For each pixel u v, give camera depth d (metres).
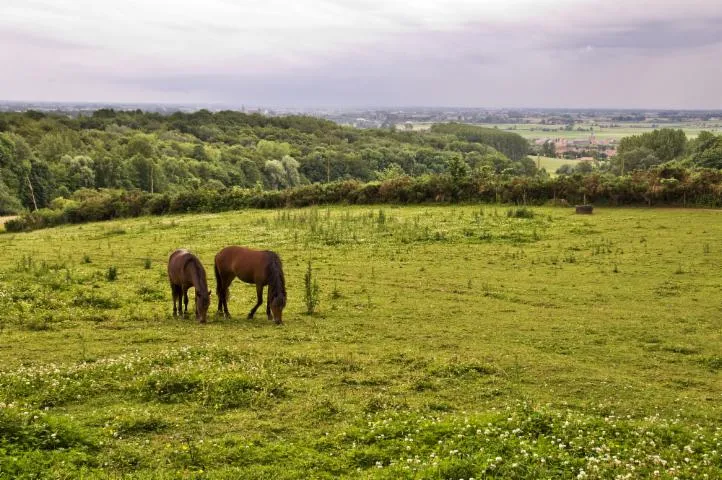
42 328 14.51
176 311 16.48
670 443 8.44
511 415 9.14
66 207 49.72
